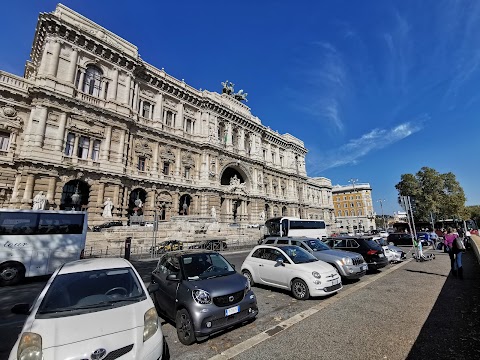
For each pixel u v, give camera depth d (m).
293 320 7.04
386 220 121.12
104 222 28.66
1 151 26.12
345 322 6.80
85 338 4.05
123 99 34.03
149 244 25.56
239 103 56.28
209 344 5.98
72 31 29.58
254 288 10.94
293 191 68.50
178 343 6.11
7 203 25.53
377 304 8.23
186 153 42.28
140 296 5.34
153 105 39.28
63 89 28.31
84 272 5.54
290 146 71.31
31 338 3.95
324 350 5.38
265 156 63.16
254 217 52.47
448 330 6.21
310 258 10.34
